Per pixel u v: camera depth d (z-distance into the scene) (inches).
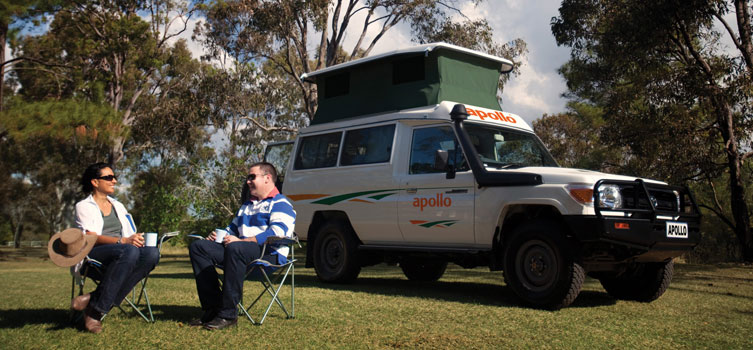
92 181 187.0
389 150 303.4
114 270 169.0
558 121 1288.1
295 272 430.3
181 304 228.4
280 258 189.8
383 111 321.7
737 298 276.4
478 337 167.8
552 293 226.8
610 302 259.1
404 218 288.5
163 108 1151.0
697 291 306.0
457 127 272.5
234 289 175.0
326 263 328.2
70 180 1537.9
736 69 577.6
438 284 333.7
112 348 148.1
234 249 175.5
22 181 1758.1
